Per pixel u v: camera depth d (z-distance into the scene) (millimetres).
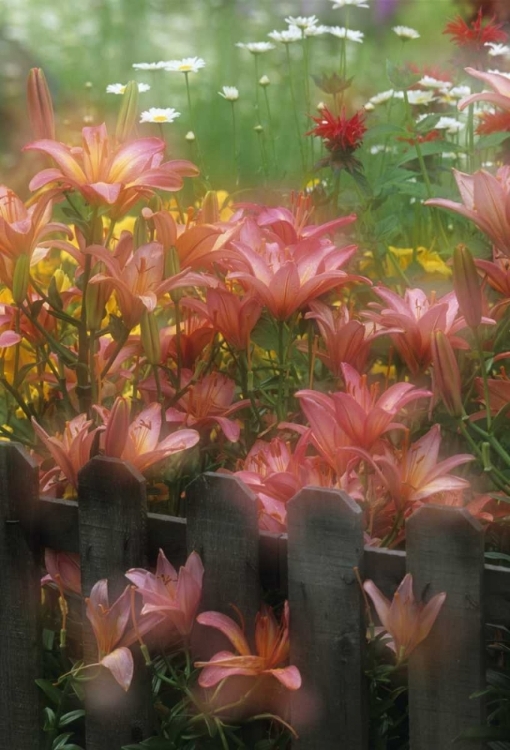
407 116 3068
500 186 1607
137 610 1754
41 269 2904
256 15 8781
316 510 1604
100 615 1672
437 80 3689
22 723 1974
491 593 1563
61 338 2170
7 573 1909
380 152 4023
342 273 1845
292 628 1663
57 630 2051
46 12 8703
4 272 1892
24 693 1957
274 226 2109
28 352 2375
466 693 1592
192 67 3598
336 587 1618
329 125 2682
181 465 1979
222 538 1693
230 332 1954
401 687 1720
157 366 1926
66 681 1917
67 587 1921
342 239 2752
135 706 1824
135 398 2061
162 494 2053
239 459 1950
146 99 6820
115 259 1809
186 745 1768
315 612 1643
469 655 1573
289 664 1705
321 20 8734
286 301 1862
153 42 8344
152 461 1784
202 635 1769
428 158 3404
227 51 7984
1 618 1938
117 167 1821
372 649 1649
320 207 2699
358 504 1704
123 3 9016
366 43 7715
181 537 1746
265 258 1961
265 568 1697
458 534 1528
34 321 1901
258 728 1753
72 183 1811
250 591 1698
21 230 1771
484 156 3725
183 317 2125
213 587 1720
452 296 1903
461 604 1553
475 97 1654
